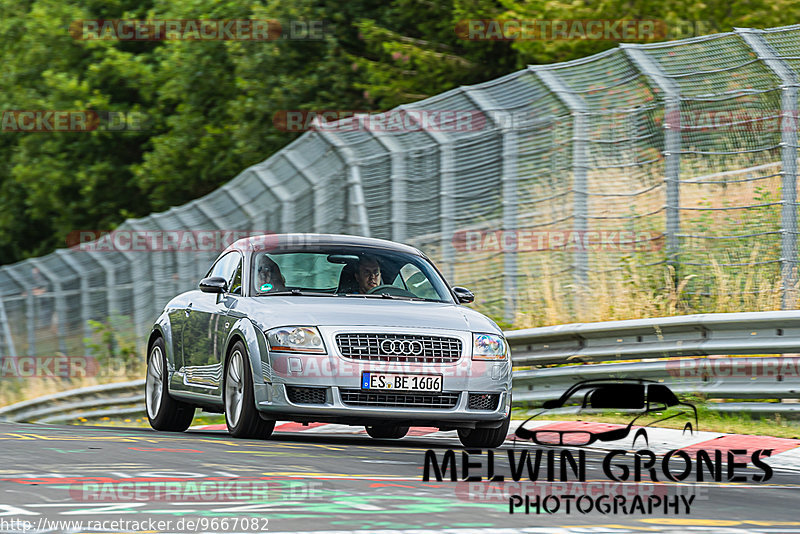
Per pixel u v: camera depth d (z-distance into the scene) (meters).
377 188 57.06
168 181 119.44
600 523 18.86
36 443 30.94
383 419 32.47
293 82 108.44
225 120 117.88
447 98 56.03
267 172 63.97
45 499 20.02
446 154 55.22
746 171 50.38
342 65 108.56
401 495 21.42
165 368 40.69
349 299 35.56
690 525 18.97
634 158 52.12
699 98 49.19
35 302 87.06
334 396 32.09
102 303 78.94
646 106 50.59
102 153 133.88
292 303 34.34
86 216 134.50
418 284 37.75
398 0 106.50
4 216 144.25
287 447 31.17
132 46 136.12
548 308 51.88
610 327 43.19
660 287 50.34
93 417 68.50
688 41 52.00
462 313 35.31
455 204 54.94
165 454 27.86
